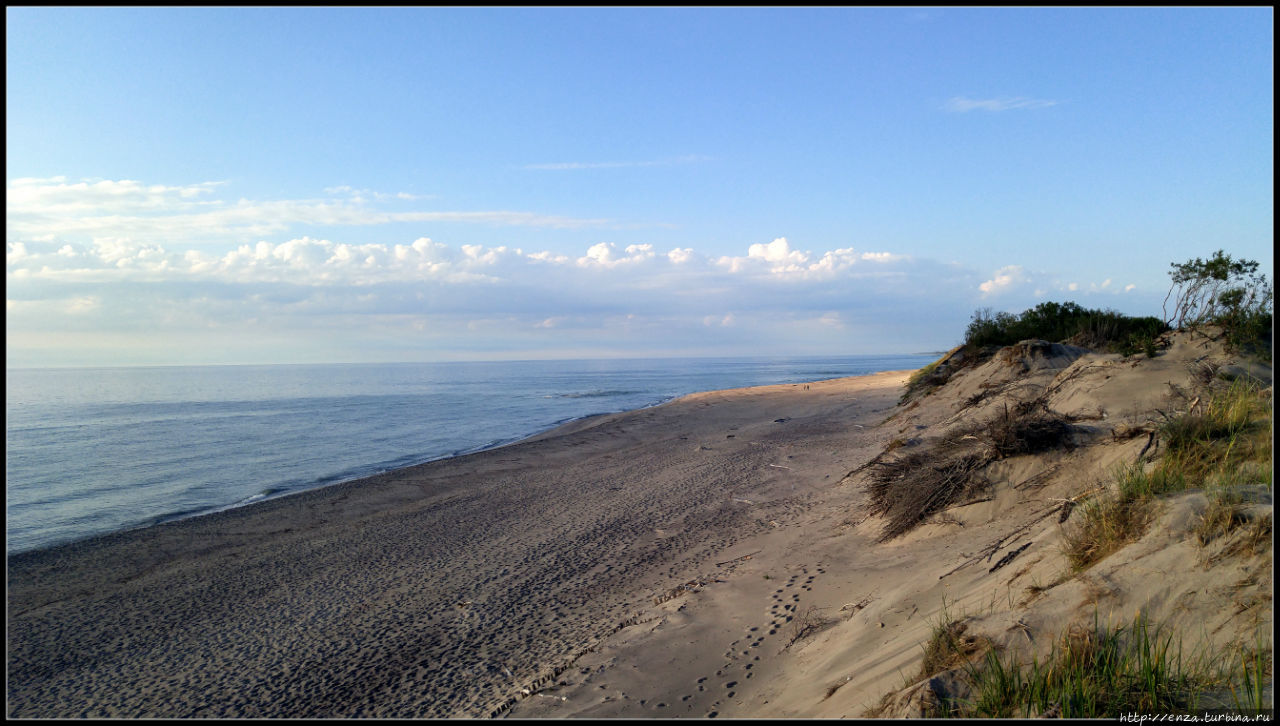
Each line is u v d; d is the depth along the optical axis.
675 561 8.78
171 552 11.98
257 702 5.96
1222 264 10.91
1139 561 4.01
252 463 24.44
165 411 54.97
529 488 15.73
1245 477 4.58
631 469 17.14
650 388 78.69
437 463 21.25
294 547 11.77
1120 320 17.19
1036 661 3.49
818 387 41.69
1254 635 3.07
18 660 7.38
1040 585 4.45
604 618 6.95
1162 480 5.14
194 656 7.22
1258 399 6.51
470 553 10.37
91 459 26.16
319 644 7.20
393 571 9.79
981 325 23.00
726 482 13.91
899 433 15.96
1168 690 3.03
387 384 113.50
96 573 10.84
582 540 10.42
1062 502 6.50
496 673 5.93
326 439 31.73
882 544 7.85
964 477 8.08
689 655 5.52
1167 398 8.77
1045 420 8.28
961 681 3.53
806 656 5.14
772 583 7.10
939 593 5.32
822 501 11.03
